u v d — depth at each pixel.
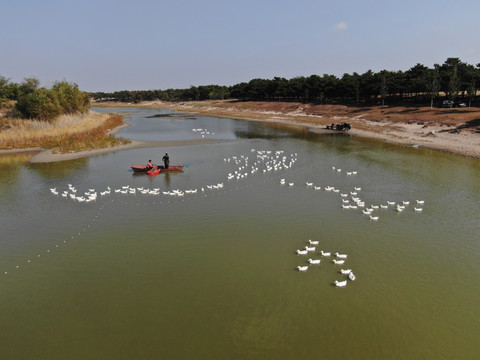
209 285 24.75
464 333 19.92
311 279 25.20
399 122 104.88
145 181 50.91
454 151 68.06
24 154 71.69
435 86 113.56
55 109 109.75
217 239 31.72
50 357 18.64
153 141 85.56
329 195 43.28
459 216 36.12
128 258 28.77
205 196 43.69
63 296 23.89
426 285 24.36
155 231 33.69
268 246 30.22
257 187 47.19
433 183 47.75
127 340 19.72
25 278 26.17
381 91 135.50
